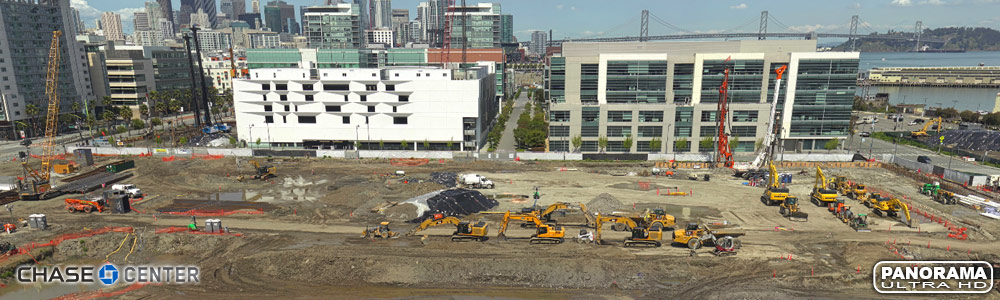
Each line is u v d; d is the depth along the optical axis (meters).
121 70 175.50
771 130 92.62
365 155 113.62
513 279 48.56
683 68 119.38
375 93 117.31
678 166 103.12
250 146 123.69
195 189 83.88
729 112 115.88
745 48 121.00
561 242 57.12
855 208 72.00
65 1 151.50
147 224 64.50
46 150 112.81
